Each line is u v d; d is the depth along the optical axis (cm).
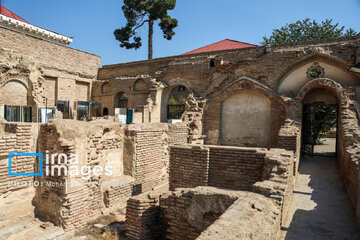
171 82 2191
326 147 2017
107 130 991
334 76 1585
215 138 1895
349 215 723
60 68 2356
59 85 2347
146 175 1120
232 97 1877
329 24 2728
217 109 1900
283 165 634
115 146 1027
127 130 1068
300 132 1425
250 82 1781
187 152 817
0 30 1930
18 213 845
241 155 752
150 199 678
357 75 1511
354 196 764
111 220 861
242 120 1833
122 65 2553
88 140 881
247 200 475
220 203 523
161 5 3319
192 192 568
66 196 800
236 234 343
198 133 1819
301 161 1392
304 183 1018
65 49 2408
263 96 1759
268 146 1730
